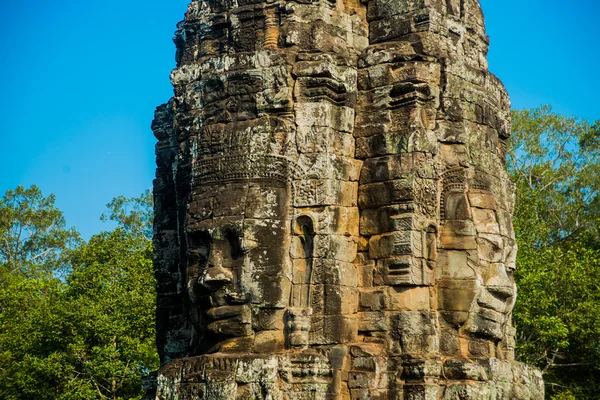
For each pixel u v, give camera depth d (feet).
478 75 49.96
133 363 96.32
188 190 48.91
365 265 45.83
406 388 43.21
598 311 86.02
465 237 46.09
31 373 99.40
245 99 46.47
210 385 42.11
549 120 119.44
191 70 49.65
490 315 46.39
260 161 45.19
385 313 44.78
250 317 43.88
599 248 103.91
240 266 44.19
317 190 44.91
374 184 46.14
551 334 82.69
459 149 47.39
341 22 48.55
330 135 45.70
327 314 43.80
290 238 44.75
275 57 46.34
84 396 94.22
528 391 47.83
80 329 98.53
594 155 118.21
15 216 163.12
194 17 51.37
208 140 46.62
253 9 48.24
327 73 45.83
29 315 110.93
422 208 45.42
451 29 49.52
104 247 108.78
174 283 53.01
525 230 93.81
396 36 48.60
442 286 45.70
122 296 99.19
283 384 41.98
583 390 89.71
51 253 163.32
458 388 43.09
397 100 46.83
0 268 145.18
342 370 43.45
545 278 87.04
